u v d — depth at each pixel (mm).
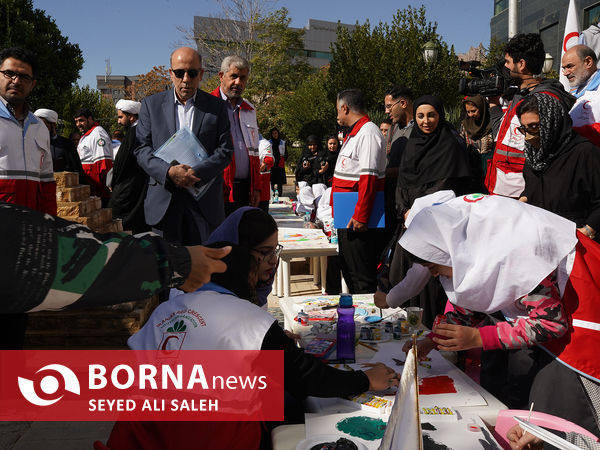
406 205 3980
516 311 1968
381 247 4676
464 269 1811
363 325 2650
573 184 2670
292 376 1707
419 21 14008
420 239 1882
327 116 16688
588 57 4098
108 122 28328
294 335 2494
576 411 1849
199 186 3611
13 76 3344
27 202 3500
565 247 1775
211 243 1958
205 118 3709
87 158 7598
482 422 1665
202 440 1554
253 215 2088
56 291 896
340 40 15422
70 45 19328
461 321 2250
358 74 14414
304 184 8039
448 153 3848
